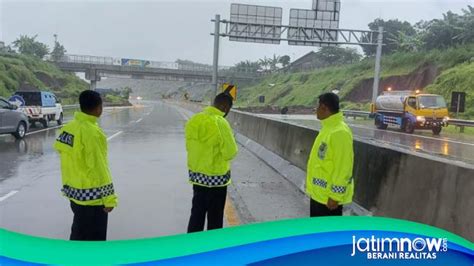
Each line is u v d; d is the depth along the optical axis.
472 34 54.25
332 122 3.95
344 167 3.79
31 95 22.38
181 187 8.52
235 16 38.78
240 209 6.84
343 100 63.91
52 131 20.52
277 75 107.44
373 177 6.07
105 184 3.89
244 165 11.37
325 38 39.94
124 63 102.00
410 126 26.78
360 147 6.70
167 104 96.12
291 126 10.49
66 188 3.95
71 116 34.06
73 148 3.79
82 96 3.83
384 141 21.03
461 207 4.15
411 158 5.23
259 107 62.31
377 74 40.41
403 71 58.19
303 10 39.16
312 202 4.11
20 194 7.76
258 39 39.84
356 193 6.46
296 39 39.75
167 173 10.06
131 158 12.38
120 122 28.33
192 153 4.88
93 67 98.25
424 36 62.12
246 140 16.14
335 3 39.28
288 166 9.85
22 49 97.44
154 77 110.75
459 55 49.59
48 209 6.77
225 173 4.90
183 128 23.83
